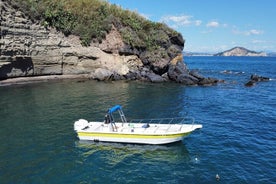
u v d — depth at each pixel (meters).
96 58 62.31
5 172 18.38
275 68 111.25
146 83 55.47
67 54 58.75
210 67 117.69
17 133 25.20
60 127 26.95
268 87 53.41
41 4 57.00
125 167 19.27
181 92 46.50
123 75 60.09
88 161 20.11
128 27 67.06
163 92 46.16
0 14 46.97
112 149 22.25
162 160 20.33
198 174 18.22
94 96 41.41
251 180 17.45
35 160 20.08
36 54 53.41
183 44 69.75
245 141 23.98
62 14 59.78
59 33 58.94
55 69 57.03
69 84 51.47
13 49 48.47
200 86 53.19
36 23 54.75
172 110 34.41
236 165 19.45
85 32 62.41
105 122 25.31
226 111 34.34
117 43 64.12
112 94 43.34
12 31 48.94
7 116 30.19
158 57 63.06
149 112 33.25
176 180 17.48
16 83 49.53
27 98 38.75
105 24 64.81
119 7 71.62
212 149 22.25
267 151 21.88
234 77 70.75
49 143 23.12
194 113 33.22
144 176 18.02
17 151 21.48
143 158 20.69
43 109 33.22
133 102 38.25
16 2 51.56
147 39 65.69
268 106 37.31
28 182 17.25
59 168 19.02
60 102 36.91
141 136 22.89
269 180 17.48
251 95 45.00
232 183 17.11
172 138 22.98
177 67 60.78
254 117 31.72
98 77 56.91
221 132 26.30
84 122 24.45
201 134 25.70
